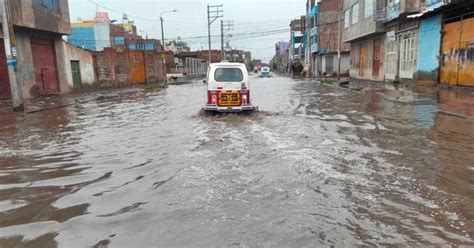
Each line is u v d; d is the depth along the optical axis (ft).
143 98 72.13
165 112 46.98
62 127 36.22
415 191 15.39
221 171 18.79
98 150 25.13
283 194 15.33
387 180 16.87
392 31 84.58
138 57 134.72
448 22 60.54
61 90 86.38
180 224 12.75
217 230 12.19
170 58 212.23
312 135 28.12
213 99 40.34
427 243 11.09
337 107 46.85
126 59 123.54
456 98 46.14
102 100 69.26
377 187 15.97
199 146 24.94
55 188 17.13
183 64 240.32
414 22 73.31
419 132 27.89
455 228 12.02
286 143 25.26
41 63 79.20
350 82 102.01
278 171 18.52
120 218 13.46
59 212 14.25
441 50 62.23
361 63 114.01
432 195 14.89
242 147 24.21
